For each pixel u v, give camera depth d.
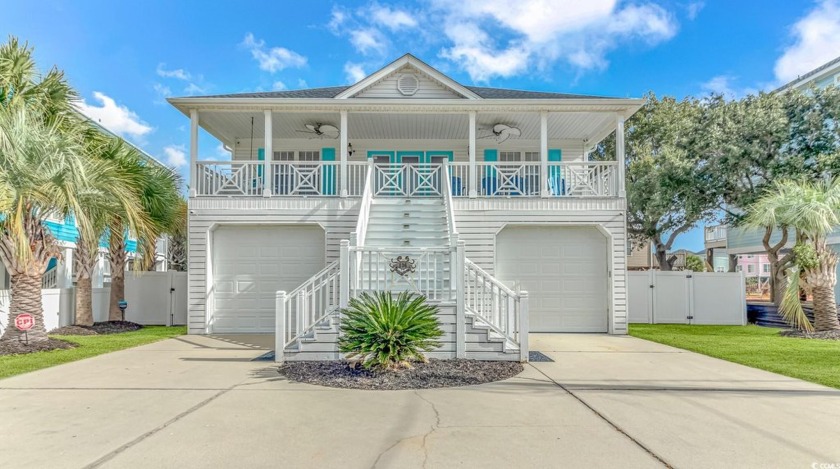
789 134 13.33
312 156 13.59
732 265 21.41
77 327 10.25
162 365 6.57
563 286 10.57
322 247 10.69
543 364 6.67
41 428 3.90
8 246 7.68
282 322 6.86
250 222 10.44
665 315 12.37
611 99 10.29
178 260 23.05
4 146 6.61
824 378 5.74
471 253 10.35
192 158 10.50
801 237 10.29
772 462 3.21
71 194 7.10
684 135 15.73
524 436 3.73
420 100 10.45
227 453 3.38
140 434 3.76
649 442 3.60
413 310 5.98
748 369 6.33
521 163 10.70
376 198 11.03
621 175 10.56
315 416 4.24
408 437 3.71
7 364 6.55
